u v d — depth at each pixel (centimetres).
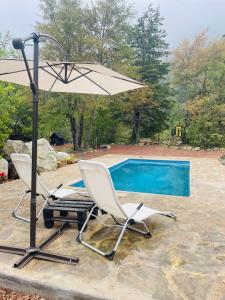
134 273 260
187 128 1822
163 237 346
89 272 261
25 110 1351
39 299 242
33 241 293
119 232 360
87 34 1419
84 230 364
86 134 1725
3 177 712
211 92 1744
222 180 727
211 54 1834
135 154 1423
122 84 396
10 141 839
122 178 935
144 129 2020
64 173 836
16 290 254
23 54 248
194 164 1029
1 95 770
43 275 254
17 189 602
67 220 369
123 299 221
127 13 1482
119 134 2017
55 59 1356
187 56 1889
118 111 1830
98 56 1466
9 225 383
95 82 404
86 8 1405
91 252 302
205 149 1617
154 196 557
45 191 396
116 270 265
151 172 1036
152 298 223
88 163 304
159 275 257
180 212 449
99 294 227
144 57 1955
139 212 345
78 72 378
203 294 228
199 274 259
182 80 1914
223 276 255
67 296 236
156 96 1873
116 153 1474
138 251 306
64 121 1555
